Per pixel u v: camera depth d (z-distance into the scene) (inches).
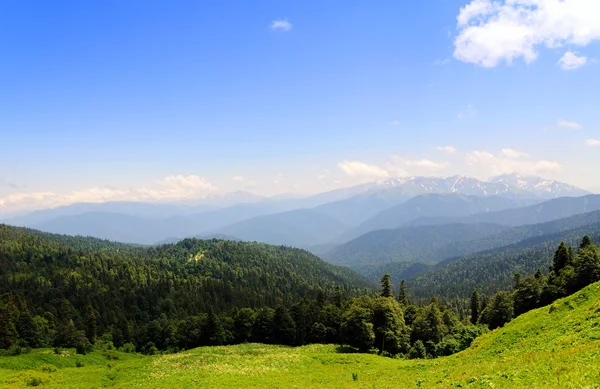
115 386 2190.0
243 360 2903.5
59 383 2509.8
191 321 5364.2
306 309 4741.6
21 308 5846.5
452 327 4082.2
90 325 5580.7
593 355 1021.2
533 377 964.0
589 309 1737.2
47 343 5029.5
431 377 1382.9
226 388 1781.5
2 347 4485.7
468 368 1391.5
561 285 3599.9
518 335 1907.0
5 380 2603.3
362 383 1664.6
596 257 3366.1
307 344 4308.6
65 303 6579.7
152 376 2406.5
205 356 3284.9
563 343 1364.4
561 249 4089.6
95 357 4296.3
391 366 2409.0
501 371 1133.1
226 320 5044.3
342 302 5167.3
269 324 4662.9
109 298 7509.8
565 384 839.1
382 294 4402.1
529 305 3924.7
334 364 2701.8
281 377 2145.7
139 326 6569.9
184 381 2053.4
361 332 3513.8
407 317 4436.5
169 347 5226.4
